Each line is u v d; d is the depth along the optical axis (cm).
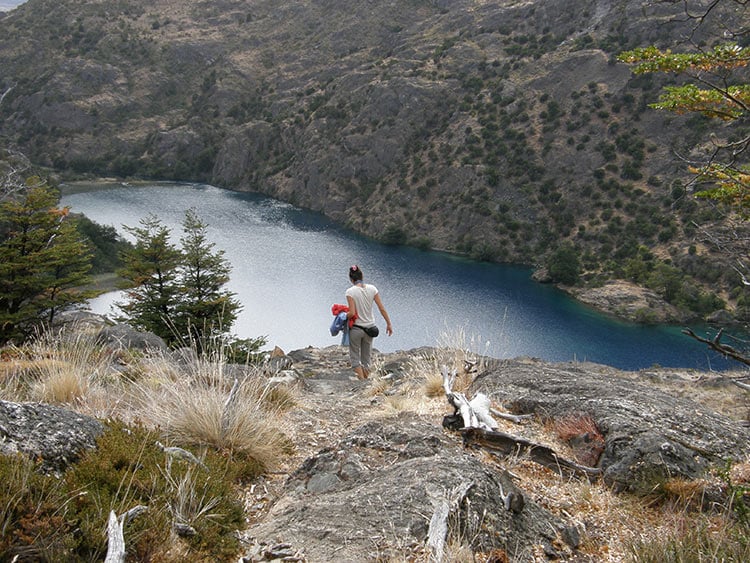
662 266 7250
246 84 19312
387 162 12706
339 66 18288
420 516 299
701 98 529
